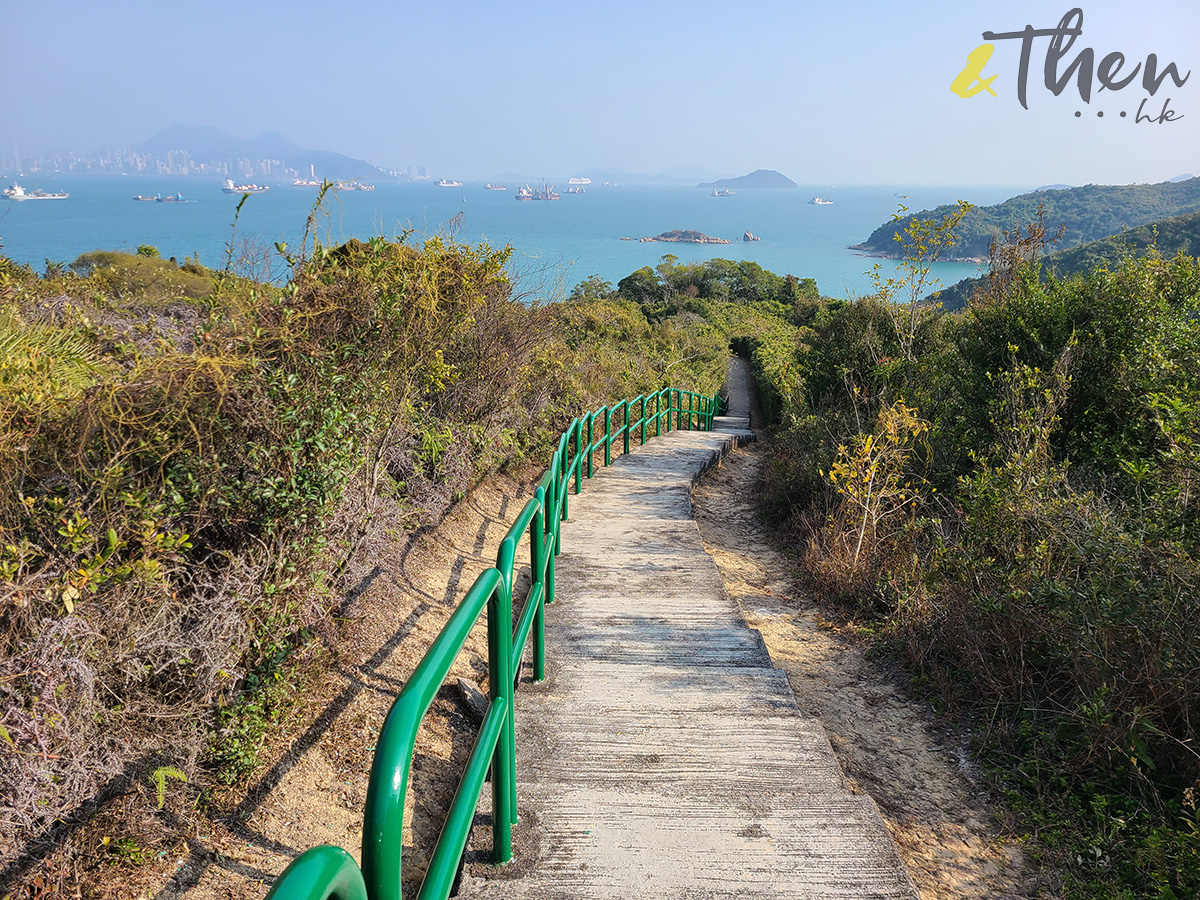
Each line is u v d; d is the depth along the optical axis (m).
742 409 24.59
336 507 3.85
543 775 3.09
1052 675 4.03
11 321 3.54
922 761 3.76
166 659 2.80
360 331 4.20
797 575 6.54
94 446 2.85
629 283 61.91
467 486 6.71
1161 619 3.42
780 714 3.61
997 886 2.88
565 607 5.08
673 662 4.20
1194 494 4.25
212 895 2.49
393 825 1.19
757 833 2.74
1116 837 3.03
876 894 2.45
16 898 2.23
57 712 2.35
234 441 3.29
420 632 4.50
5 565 2.33
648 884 2.47
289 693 3.31
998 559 4.93
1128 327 6.52
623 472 10.05
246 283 3.84
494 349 7.24
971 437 7.02
